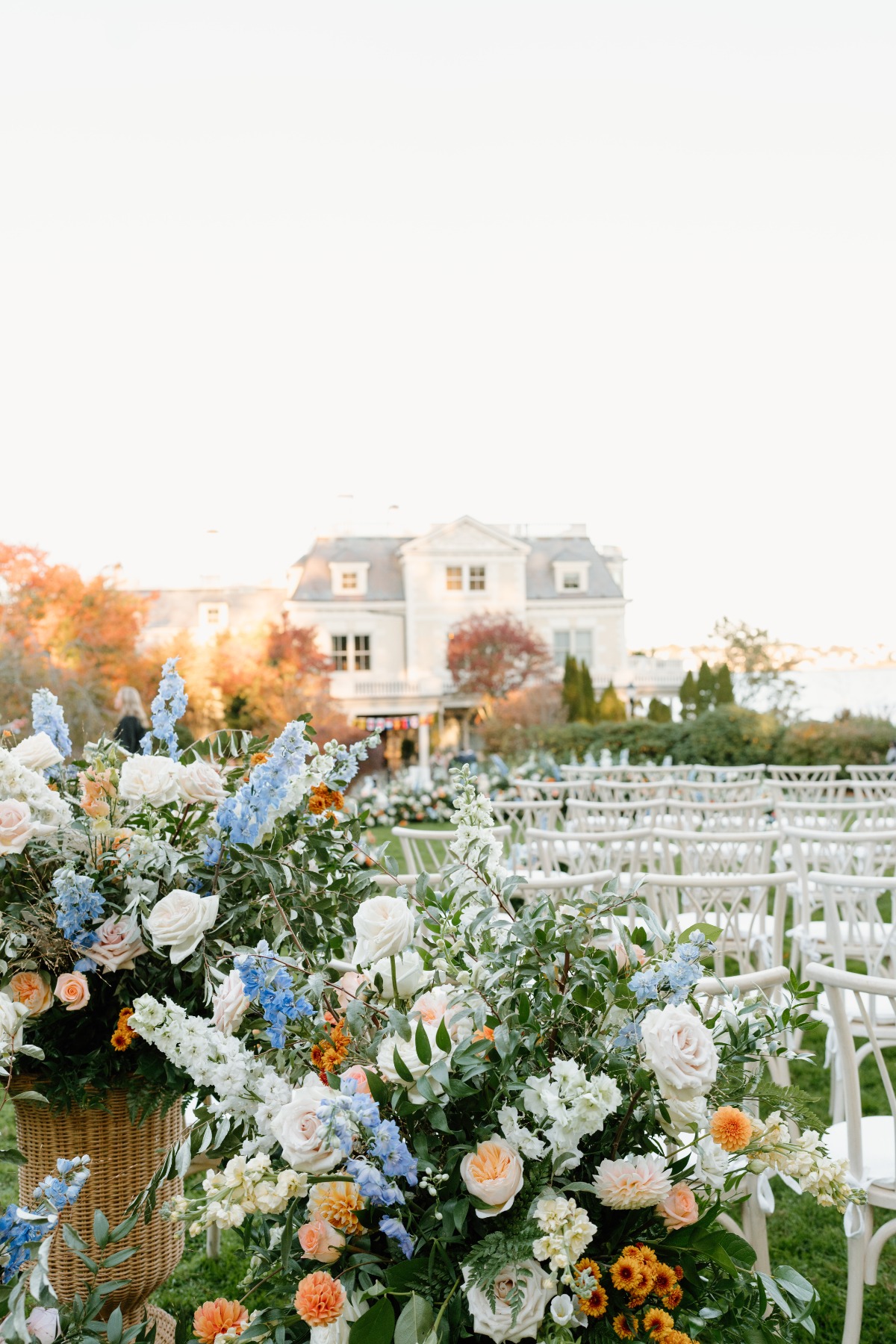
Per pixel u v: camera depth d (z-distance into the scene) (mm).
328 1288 951
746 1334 1048
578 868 4414
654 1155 1031
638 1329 960
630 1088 1073
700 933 1172
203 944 1534
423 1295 971
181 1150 1182
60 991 1532
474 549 25078
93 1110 1692
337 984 1336
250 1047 1316
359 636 24859
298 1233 1026
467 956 1229
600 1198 1003
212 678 19281
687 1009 1110
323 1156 947
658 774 8820
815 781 7312
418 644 24828
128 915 1574
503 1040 1000
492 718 19453
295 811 1692
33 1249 961
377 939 1149
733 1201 1632
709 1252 1013
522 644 23812
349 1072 1033
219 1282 2410
